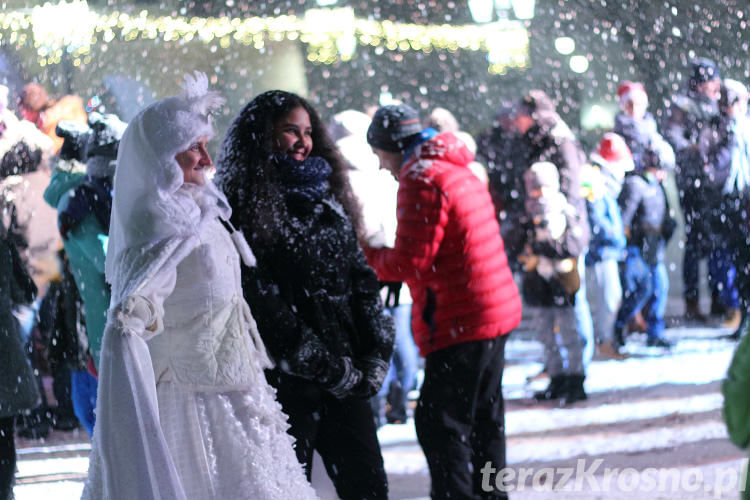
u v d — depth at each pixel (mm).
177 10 19516
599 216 11594
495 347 6059
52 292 10188
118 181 4570
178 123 4551
